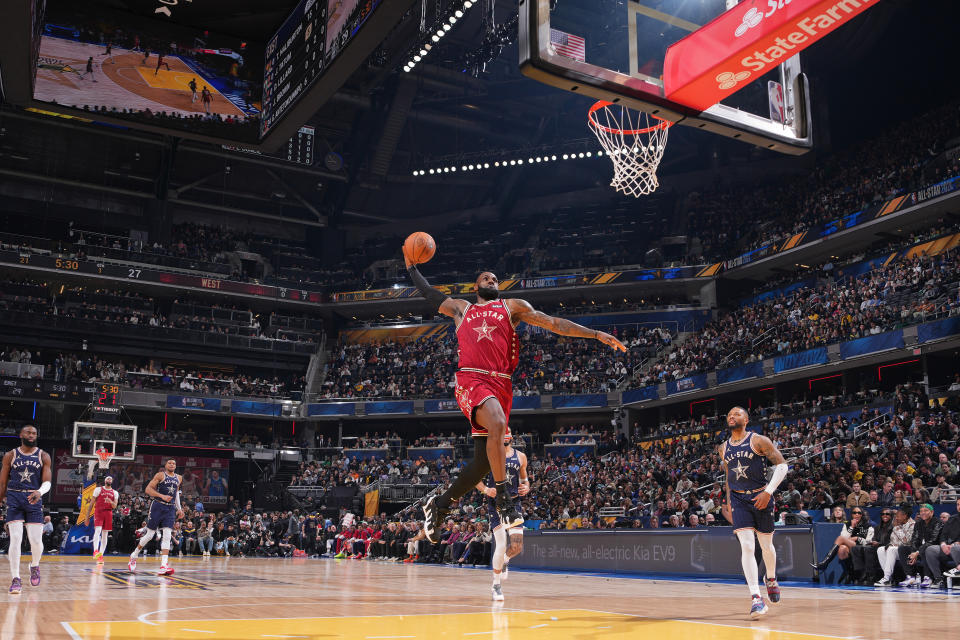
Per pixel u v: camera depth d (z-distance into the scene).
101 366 36.78
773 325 31.61
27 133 37.88
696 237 40.59
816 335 28.36
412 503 31.83
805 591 9.88
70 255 37.47
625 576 14.58
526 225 46.41
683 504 18.22
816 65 37.78
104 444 27.31
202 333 39.12
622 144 16.08
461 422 39.31
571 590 10.00
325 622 5.30
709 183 43.69
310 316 44.16
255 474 37.81
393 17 10.07
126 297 38.94
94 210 41.41
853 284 29.94
